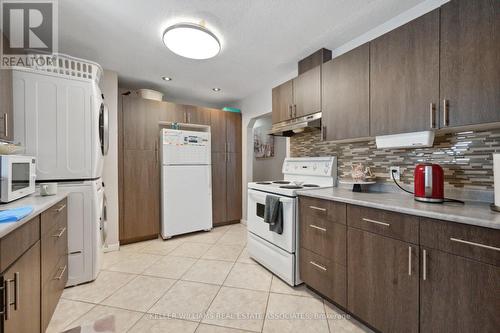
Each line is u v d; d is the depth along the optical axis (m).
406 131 1.49
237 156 4.05
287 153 3.03
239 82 3.20
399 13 1.75
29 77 1.80
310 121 2.21
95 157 2.04
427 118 1.39
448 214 1.06
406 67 1.49
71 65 2.04
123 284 2.02
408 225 1.23
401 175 1.85
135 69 2.73
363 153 2.14
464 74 1.23
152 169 3.21
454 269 1.05
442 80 1.32
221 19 1.79
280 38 2.08
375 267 1.39
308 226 1.89
